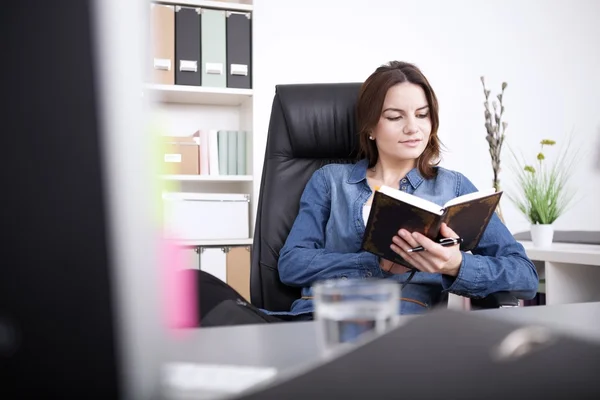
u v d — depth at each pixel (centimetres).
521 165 330
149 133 28
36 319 26
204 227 254
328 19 305
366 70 310
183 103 283
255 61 262
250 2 275
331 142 164
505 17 330
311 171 165
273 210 159
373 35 311
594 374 31
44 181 26
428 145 153
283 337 62
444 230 117
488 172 326
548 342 33
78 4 26
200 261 252
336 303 47
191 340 61
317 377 32
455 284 126
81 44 26
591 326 65
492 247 144
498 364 31
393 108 147
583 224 339
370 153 158
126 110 26
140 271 27
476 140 325
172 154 255
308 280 141
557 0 337
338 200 153
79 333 27
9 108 26
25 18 26
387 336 35
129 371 27
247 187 273
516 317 72
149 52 29
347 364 33
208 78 256
